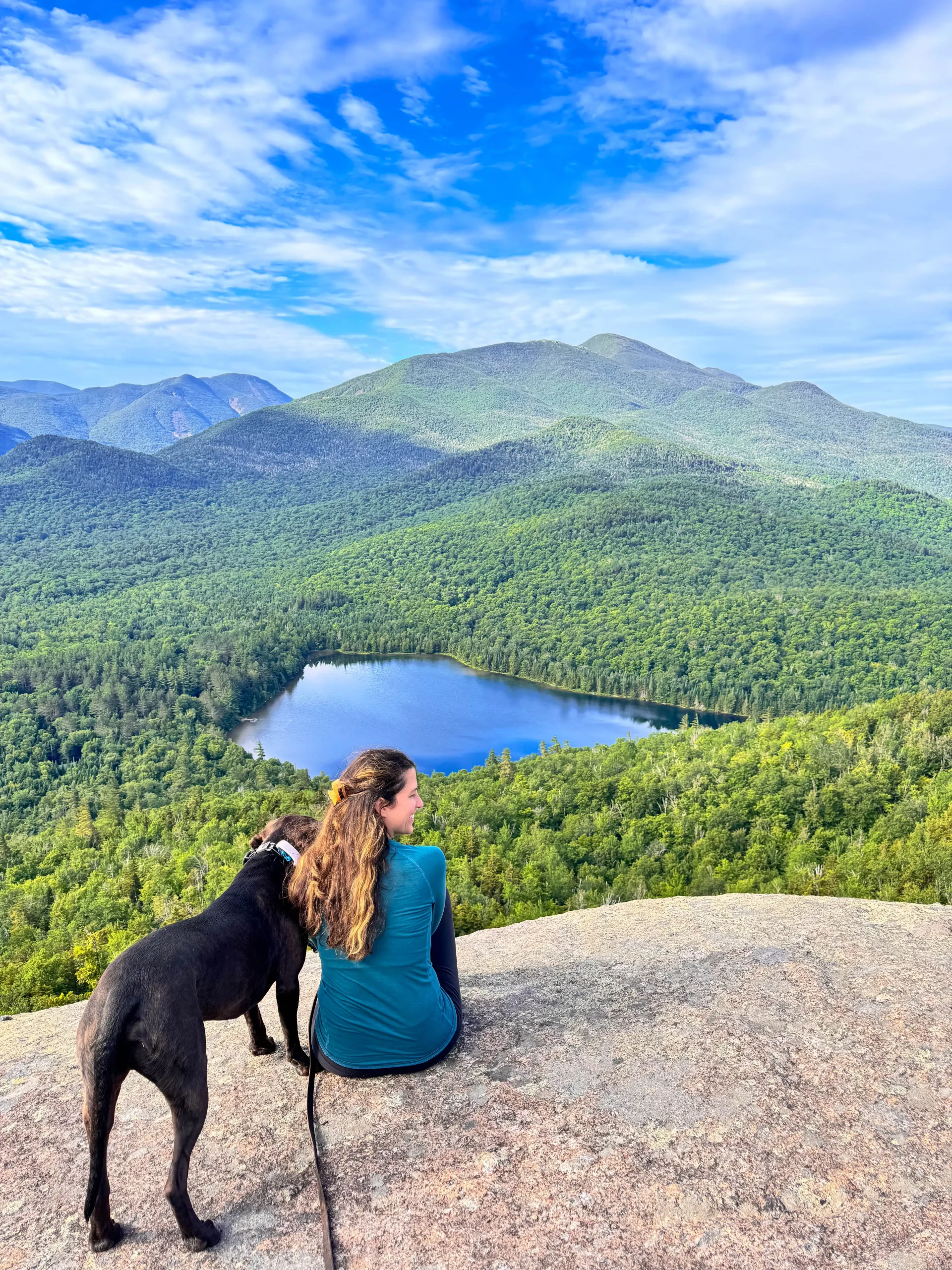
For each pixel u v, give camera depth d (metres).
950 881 38.22
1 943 51.59
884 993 4.32
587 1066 3.69
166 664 166.62
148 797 102.12
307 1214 2.93
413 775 3.54
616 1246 2.67
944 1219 2.75
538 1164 3.06
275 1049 4.16
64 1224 3.01
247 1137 3.40
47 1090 4.02
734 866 63.03
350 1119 3.41
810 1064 3.66
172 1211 3.01
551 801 81.06
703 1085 3.51
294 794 79.25
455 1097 3.50
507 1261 2.63
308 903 3.37
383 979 3.40
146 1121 3.68
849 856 54.44
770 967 4.68
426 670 190.12
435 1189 2.97
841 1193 2.88
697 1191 2.89
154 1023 2.72
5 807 109.50
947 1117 3.29
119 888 56.50
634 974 4.70
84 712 142.62
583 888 57.59
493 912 50.97
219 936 3.15
